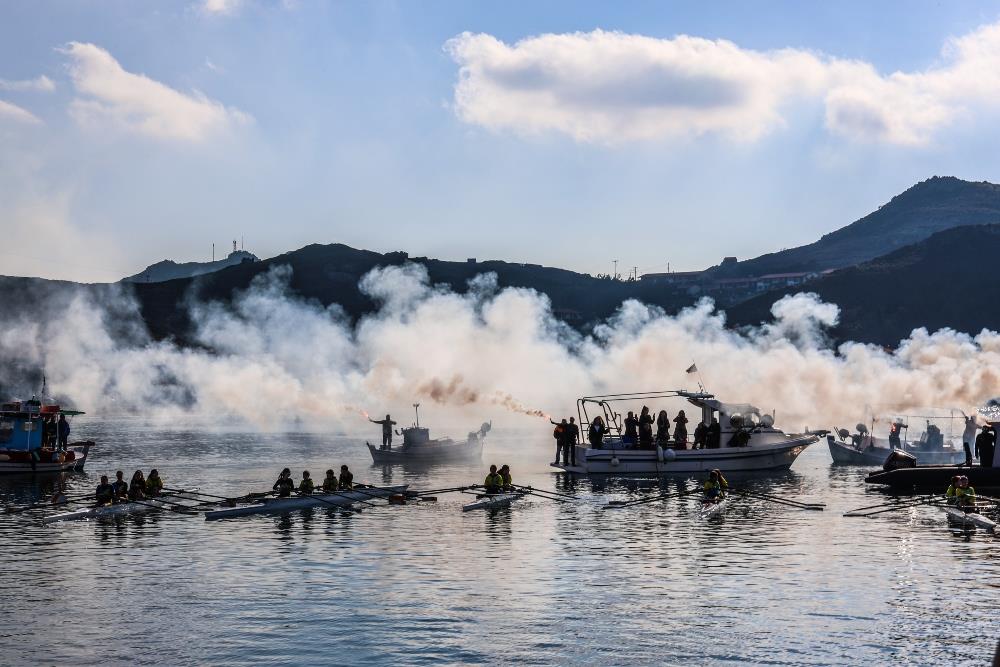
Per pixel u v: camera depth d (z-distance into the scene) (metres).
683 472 65.94
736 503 50.47
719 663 23.80
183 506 47.44
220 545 37.72
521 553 36.16
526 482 60.78
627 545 37.69
